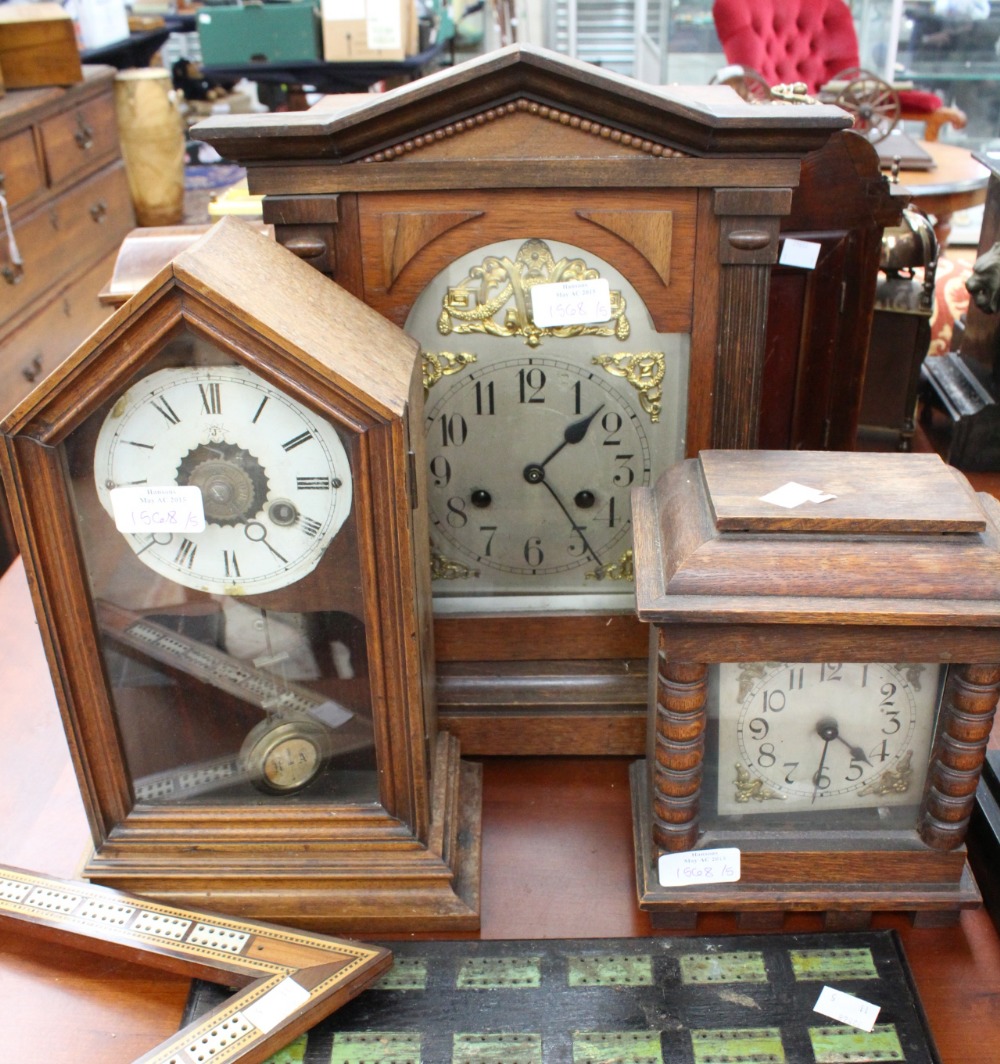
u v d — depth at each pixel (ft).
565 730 4.95
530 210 4.17
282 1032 3.57
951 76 14.25
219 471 3.55
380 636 3.75
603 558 4.92
